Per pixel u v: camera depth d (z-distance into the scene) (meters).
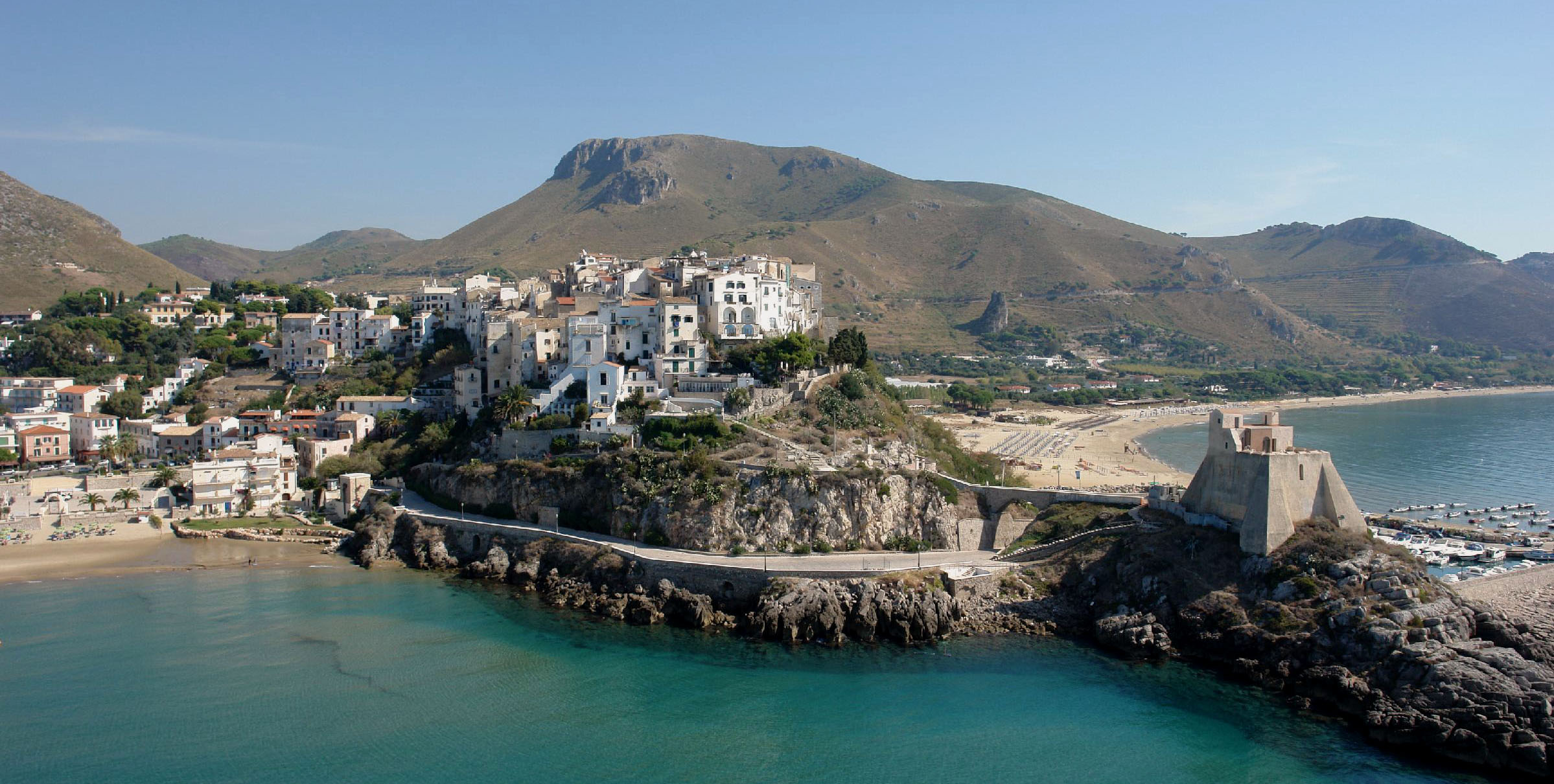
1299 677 120.06
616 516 166.50
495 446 198.88
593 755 105.56
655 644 135.62
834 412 197.00
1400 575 124.50
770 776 101.56
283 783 100.00
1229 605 129.88
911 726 112.44
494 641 136.75
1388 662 114.56
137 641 137.62
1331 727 111.94
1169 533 142.25
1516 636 118.44
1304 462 136.75
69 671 127.25
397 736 109.81
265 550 187.25
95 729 111.19
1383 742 108.12
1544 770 99.44
